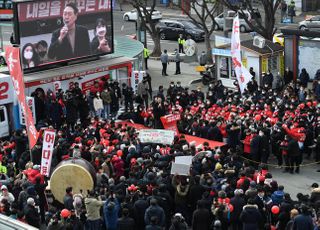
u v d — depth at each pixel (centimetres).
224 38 5141
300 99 4234
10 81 3997
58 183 2775
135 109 4219
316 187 2600
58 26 4456
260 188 2495
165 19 7612
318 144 3481
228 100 4038
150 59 6159
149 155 2948
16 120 4056
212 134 3497
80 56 4644
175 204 2655
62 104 4125
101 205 2492
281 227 2442
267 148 3400
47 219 2470
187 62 6019
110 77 4731
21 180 2708
